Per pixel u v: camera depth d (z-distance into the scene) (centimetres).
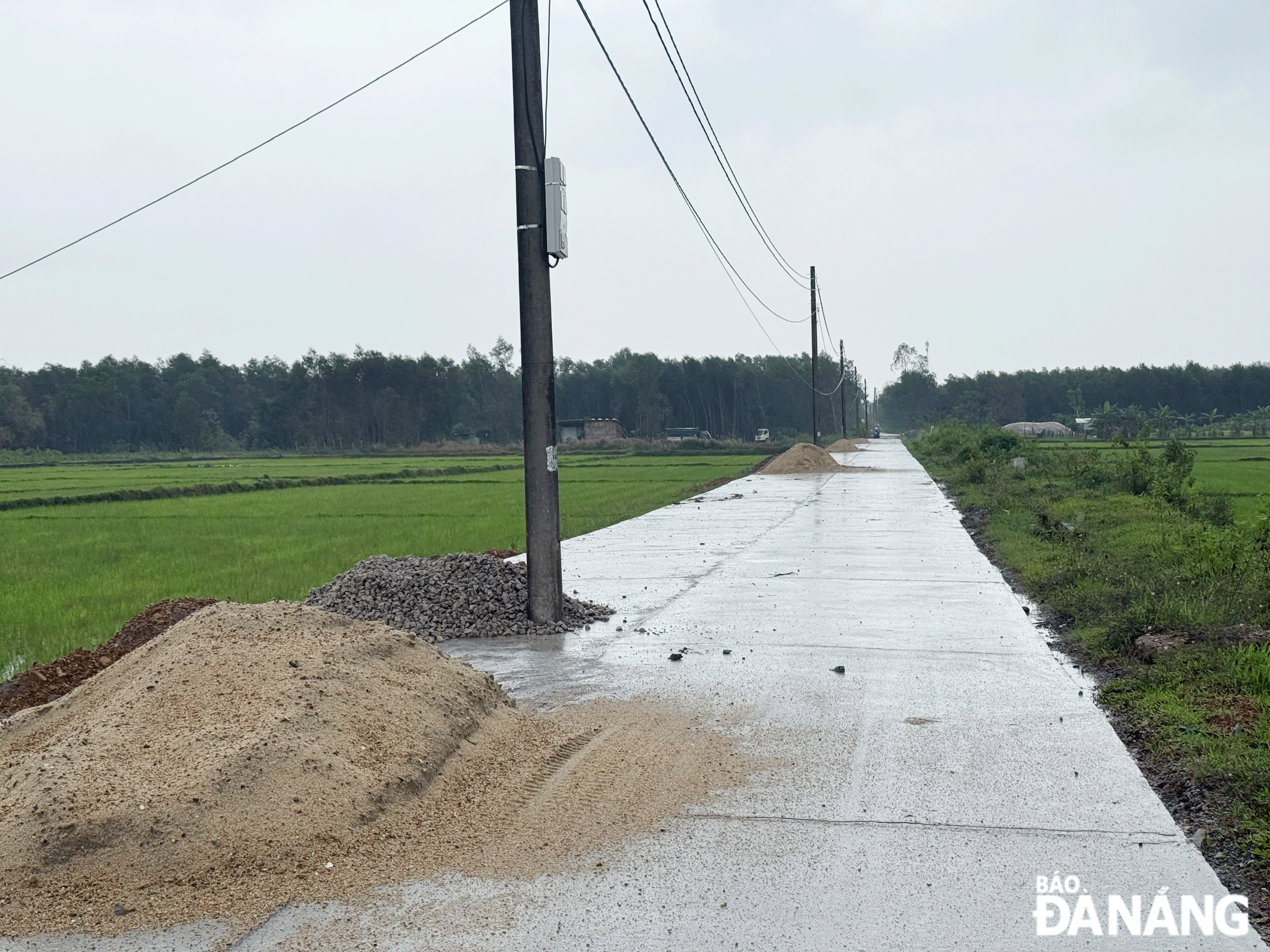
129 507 3234
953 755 620
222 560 1772
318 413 11575
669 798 554
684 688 794
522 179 1071
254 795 489
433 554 1784
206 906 430
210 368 13212
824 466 4609
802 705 737
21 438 10531
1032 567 1376
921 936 400
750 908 426
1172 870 456
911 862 468
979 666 850
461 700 652
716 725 690
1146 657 820
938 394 15375
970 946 392
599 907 429
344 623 698
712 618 1095
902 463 5338
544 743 653
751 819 523
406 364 12006
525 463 1078
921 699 750
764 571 1447
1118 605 1006
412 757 562
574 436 10912
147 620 943
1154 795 549
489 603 1105
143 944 402
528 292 1073
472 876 459
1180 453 2603
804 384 13850
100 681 646
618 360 16112
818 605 1155
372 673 630
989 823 512
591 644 984
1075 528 1758
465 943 400
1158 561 1272
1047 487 2716
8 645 1065
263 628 674
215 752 512
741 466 5703
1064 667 846
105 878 445
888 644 943
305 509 3011
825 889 443
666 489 3631
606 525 2248
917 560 1535
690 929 409
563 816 529
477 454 9675
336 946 399
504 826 516
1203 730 627
